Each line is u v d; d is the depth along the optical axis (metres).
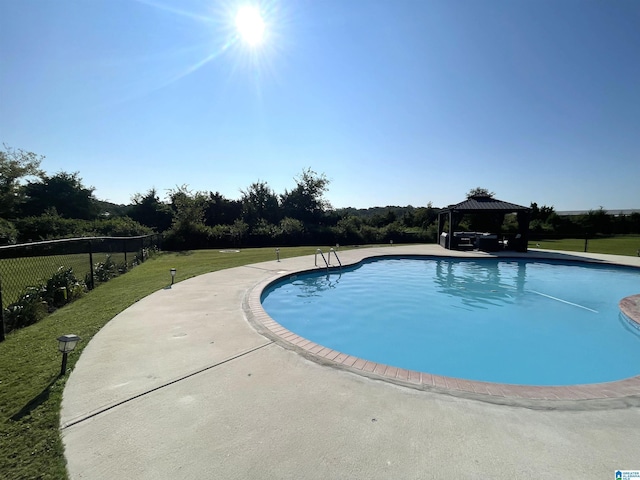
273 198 31.69
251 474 1.84
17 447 2.06
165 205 27.02
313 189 32.38
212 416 2.45
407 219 34.94
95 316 5.29
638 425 2.39
